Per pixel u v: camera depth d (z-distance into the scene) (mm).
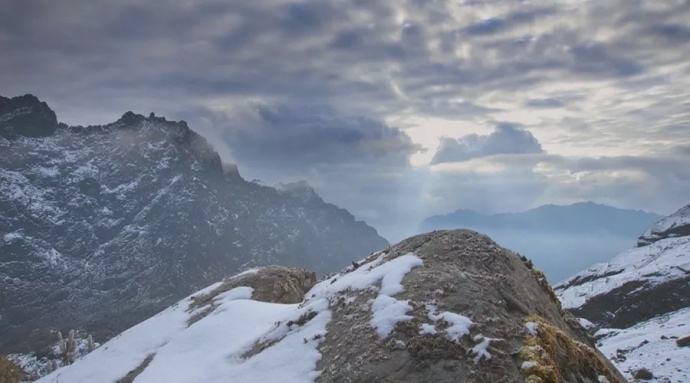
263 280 33656
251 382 18203
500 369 15953
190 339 24750
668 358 47156
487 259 22484
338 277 29781
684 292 85875
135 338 28969
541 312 21250
